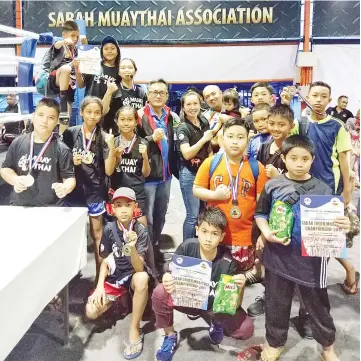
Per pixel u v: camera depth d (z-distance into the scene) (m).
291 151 1.86
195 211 2.88
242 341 2.18
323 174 2.40
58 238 1.79
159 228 3.16
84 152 2.56
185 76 7.40
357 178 5.24
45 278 1.68
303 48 7.20
